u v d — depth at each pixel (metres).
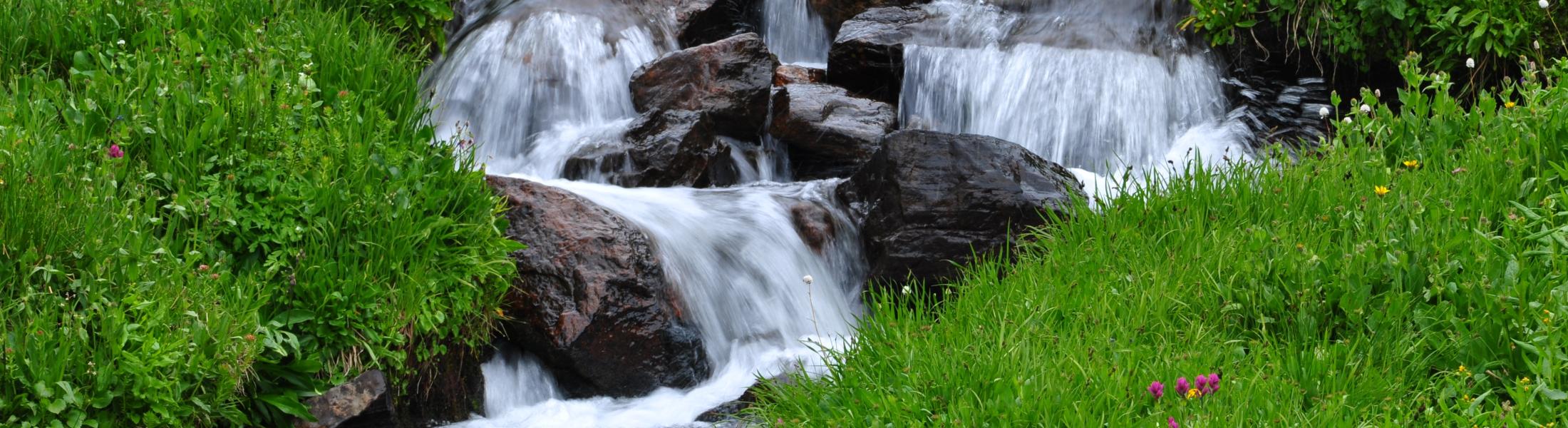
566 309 5.38
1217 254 5.09
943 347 4.66
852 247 6.46
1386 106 6.08
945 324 4.99
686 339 5.59
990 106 8.30
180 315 4.37
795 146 7.73
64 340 4.04
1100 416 3.98
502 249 5.43
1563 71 6.00
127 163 4.96
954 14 9.02
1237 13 8.12
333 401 4.76
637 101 7.94
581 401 5.45
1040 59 8.29
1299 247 4.73
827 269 6.36
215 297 4.51
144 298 4.36
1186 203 5.70
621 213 6.02
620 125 7.66
